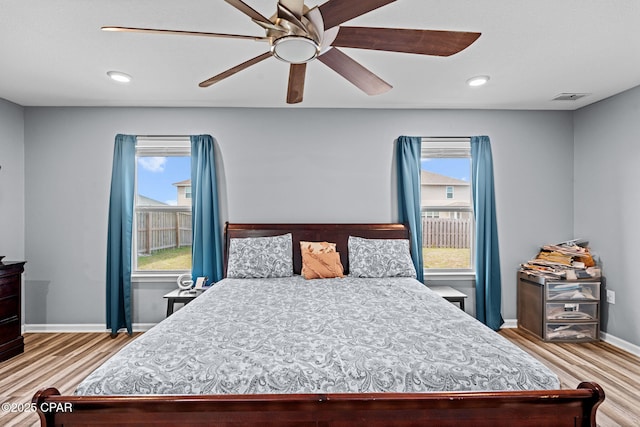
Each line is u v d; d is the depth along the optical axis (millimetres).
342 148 3781
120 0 1842
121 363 1433
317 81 2996
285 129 3760
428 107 3742
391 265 3338
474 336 1698
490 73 2836
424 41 1610
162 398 1213
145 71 2762
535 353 3133
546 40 2285
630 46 2371
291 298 2484
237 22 2059
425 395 1225
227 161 3736
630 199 3186
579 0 1854
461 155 3861
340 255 3615
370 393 1235
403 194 3719
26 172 3639
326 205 3775
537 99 3473
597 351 3176
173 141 3701
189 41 2295
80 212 3664
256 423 1227
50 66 2666
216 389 1309
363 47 1688
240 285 2924
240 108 3736
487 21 2053
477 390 1328
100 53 2459
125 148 3613
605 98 3432
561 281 3369
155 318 3691
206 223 3598
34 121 3637
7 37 2221
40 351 3129
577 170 3789
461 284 3818
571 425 1255
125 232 3584
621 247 3273
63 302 3660
